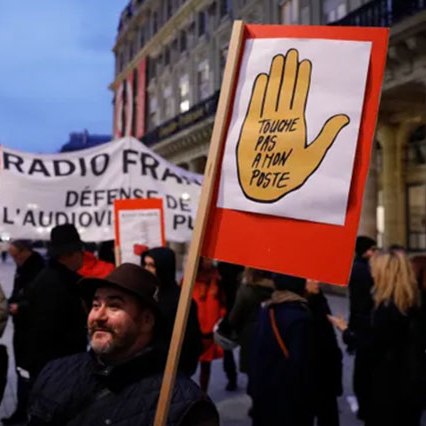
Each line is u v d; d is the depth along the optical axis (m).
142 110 36.97
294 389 3.15
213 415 1.81
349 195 1.92
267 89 2.08
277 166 2.02
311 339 3.25
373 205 16.42
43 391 1.92
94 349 1.86
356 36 1.96
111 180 5.18
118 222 4.82
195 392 1.83
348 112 1.94
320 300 4.06
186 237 5.40
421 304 3.67
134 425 1.74
